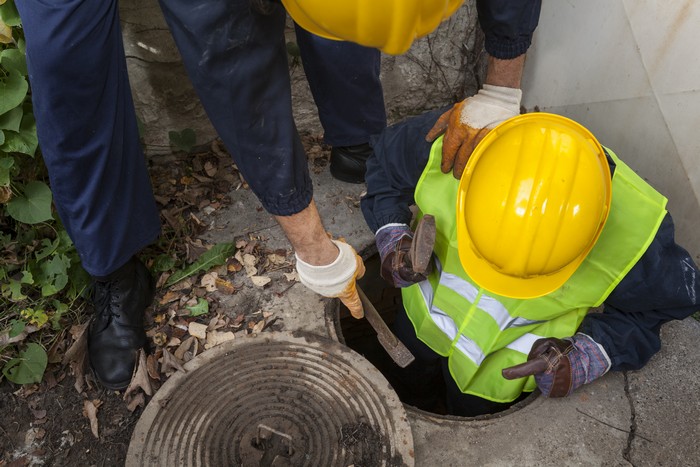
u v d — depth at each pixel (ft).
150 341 7.59
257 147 4.56
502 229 5.47
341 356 7.26
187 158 9.84
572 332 6.69
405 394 9.80
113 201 6.49
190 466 6.36
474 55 10.41
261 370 7.13
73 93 5.39
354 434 6.59
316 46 7.72
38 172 8.11
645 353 6.70
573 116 9.50
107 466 6.74
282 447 6.52
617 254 5.92
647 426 6.91
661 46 7.44
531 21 5.61
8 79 6.74
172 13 4.08
